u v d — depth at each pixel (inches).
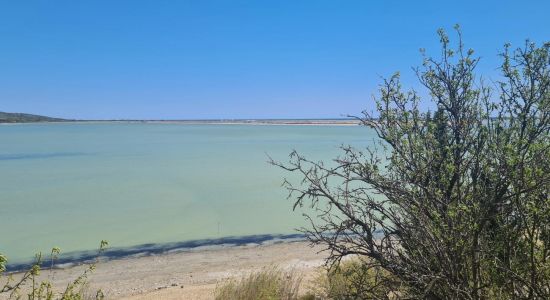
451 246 136.4
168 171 1275.8
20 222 645.3
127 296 355.9
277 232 581.3
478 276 144.2
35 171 1284.4
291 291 271.6
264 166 1348.4
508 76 158.9
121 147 2358.5
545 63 155.5
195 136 3735.2
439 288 144.6
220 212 715.4
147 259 475.2
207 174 1194.0
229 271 424.8
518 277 132.0
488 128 157.1
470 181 155.9
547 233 139.6
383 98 164.2
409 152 158.1
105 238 557.0
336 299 200.1
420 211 142.2
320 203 735.7
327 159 1326.3
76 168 1358.3
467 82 164.6
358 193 168.6
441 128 165.3
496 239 142.9
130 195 880.9
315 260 456.1
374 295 155.3
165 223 642.2
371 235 149.9
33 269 139.3
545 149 134.2
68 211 725.9
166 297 327.6
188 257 483.2
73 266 450.3
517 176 133.4
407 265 145.8
